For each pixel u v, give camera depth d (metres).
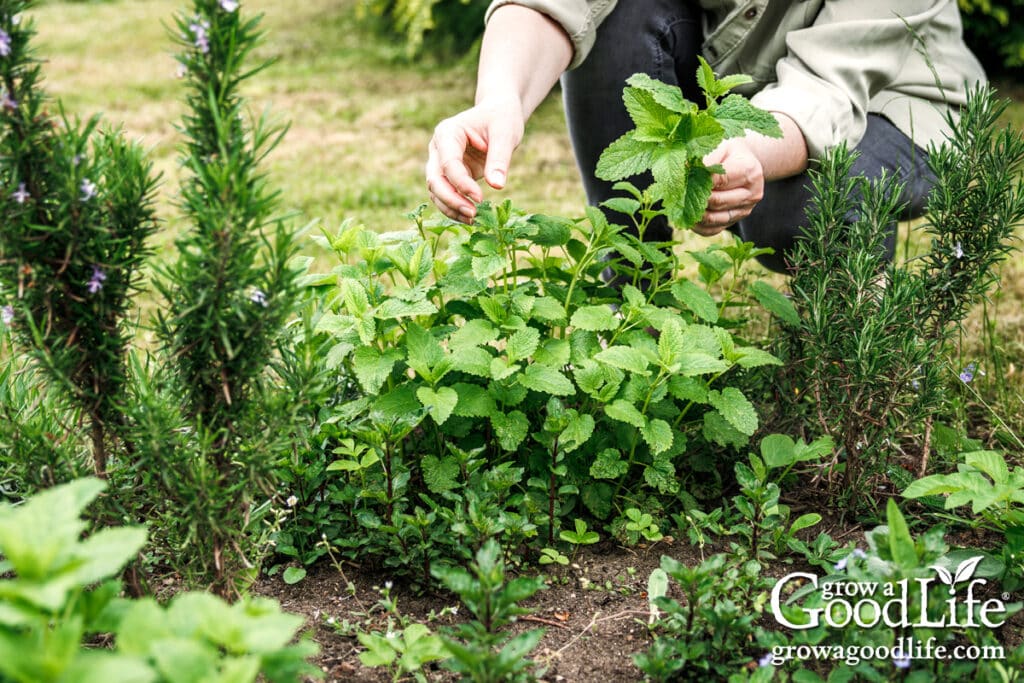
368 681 1.47
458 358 1.74
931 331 1.96
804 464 2.12
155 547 1.52
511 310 1.83
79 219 1.24
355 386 1.98
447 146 1.79
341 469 1.76
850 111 2.11
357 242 1.88
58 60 7.51
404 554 1.67
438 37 7.57
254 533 1.47
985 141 1.87
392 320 1.86
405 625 1.59
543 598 1.70
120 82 6.70
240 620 1.02
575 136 2.51
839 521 1.91
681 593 1.69
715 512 1.79
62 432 1.53
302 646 1.12
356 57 7.55
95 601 1.14
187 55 1.18
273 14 9.16
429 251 1.85
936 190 1.90
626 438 1.88
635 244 1.95
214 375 1.32
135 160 1.33
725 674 1.42
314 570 1.76
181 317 1.26
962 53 2.38
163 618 1.04
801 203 2.23
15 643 0.94
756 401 2.20
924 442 1.91
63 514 1.05
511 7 2.07
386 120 5.75
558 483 1.88
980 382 2.41
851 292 1.88
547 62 2.08
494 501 1.76
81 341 1.35
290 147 5.17
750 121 1.69
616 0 2.29
